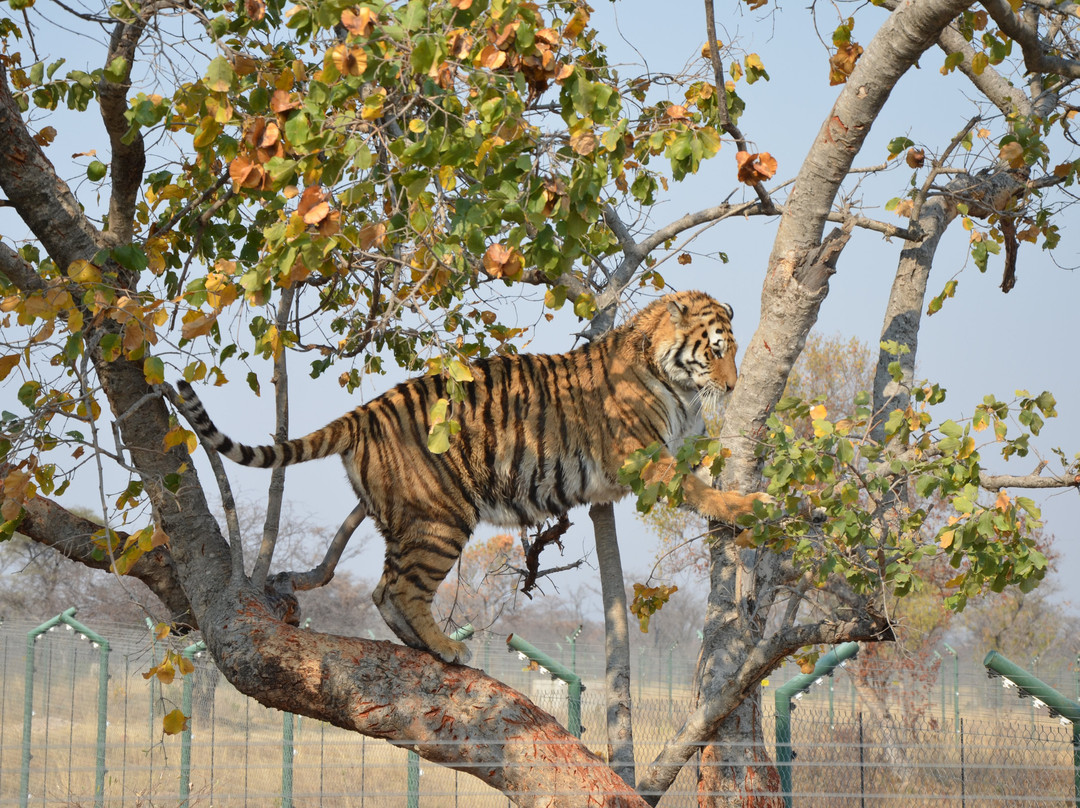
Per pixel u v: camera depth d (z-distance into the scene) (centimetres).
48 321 780
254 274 693
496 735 910
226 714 2031
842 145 936
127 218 942
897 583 832
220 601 959
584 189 686
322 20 645
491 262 691
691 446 836
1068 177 1241
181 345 788
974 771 1353
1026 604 3531
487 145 680
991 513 793
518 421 1089
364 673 922
